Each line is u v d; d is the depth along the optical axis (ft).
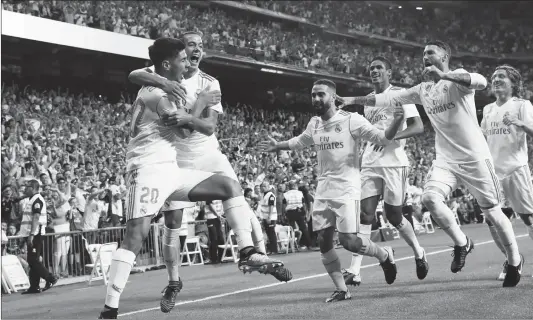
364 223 23.75
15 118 61.67
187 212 46.55
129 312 19.98
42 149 56.39
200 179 16.07
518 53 138.62
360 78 111.96
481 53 137.69
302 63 103.65
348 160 19.07
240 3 107.34
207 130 15.81
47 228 36.78
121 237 40.86
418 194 66.74
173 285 19.49
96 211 40.40
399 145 23.48
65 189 40.45
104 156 60.70
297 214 50.96
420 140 110.22
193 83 19.02
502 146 21.99
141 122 15.25
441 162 19.93
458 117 19.24
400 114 18.39
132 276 37.11
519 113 21.63
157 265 41.98
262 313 17.08
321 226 19.21
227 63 92.32
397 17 139.33
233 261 44.62
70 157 56.90
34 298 29.40
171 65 15.64
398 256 34.99
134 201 14.89
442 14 149.79
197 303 20.79
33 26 65.57
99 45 71.82
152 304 22.13
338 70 109.40
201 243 47.19
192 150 19.49
